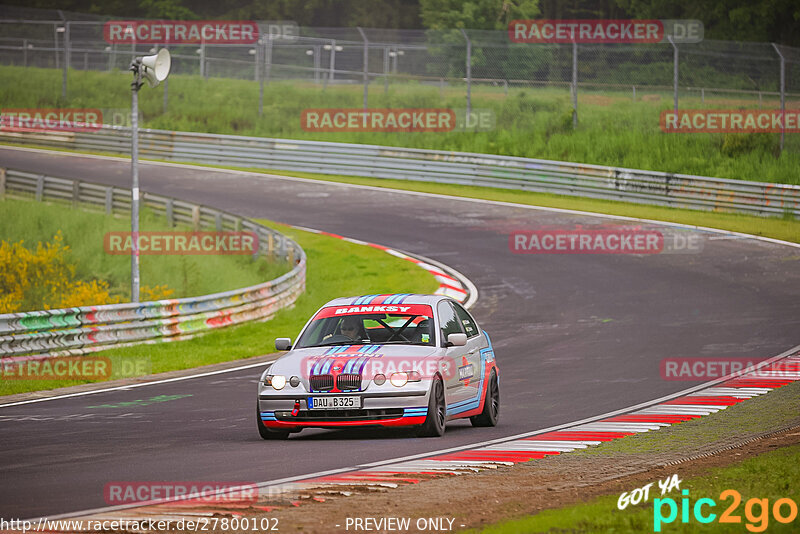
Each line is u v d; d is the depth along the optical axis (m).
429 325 43.03
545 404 51.47
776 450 36.19
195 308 83.19
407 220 135.25
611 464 34.31
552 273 104.25
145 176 167.38
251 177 168.50
